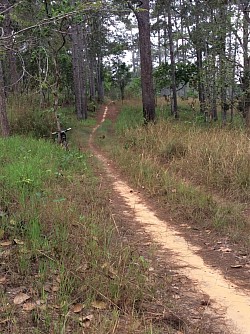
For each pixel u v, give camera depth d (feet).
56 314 9.50
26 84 50.60
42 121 47.21
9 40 15.05
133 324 9.29
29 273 11.32
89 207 19.39
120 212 20.48
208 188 24.45
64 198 18.28
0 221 14.65
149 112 49.98
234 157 25.91
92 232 14.57
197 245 16.17
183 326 9.86
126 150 38.14
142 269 12.82
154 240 16.60
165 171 27.20
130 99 157.48
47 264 11.72
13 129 46.26
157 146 35.42
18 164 24.72
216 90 54.70
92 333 8.74
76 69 84.74
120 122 73.87
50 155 31.68
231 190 23.09
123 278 11.24
